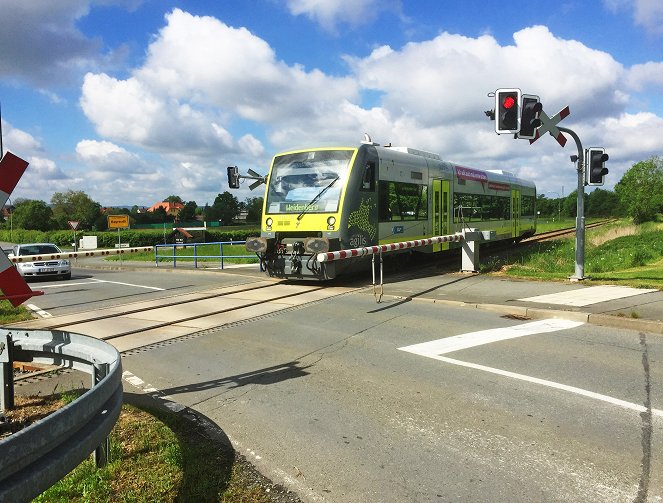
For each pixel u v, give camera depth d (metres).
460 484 3.66
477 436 4.43
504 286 11.98
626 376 5.82
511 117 11.27
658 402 5.04
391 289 12.37
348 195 13.38
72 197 118.44
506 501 3.42
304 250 13.55
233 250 36.75
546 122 11.67
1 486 2.21
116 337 8.54
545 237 33.91
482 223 22.36
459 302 10.20
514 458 4.01
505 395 5.34
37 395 5.57
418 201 16.91
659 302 9.23
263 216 14.38
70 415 2.67
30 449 2.37
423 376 6.02
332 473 3.86
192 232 58.00
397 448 4.25
